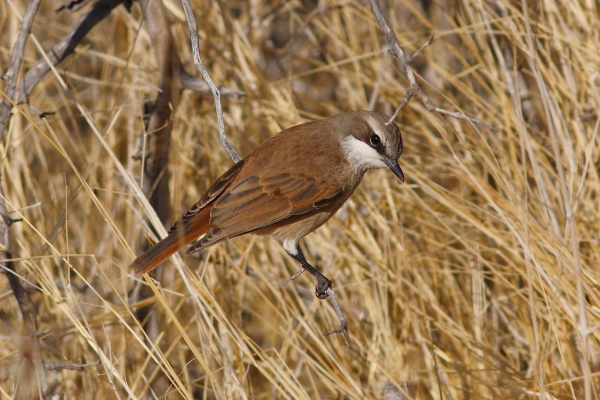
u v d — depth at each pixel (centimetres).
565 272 846
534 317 696
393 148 932
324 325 1083
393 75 1353
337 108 1361
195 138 1249
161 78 971
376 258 1070
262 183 888
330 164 916
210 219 863
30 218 1068
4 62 1216
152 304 1009
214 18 1251
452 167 1127
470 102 1283
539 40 1107
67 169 1237
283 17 1630
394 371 963
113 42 1282
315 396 861
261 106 1221
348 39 1420
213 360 950
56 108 1272
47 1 1430
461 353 961
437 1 1376
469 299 1060
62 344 962
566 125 1017
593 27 1087
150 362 970
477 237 1082
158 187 1034
